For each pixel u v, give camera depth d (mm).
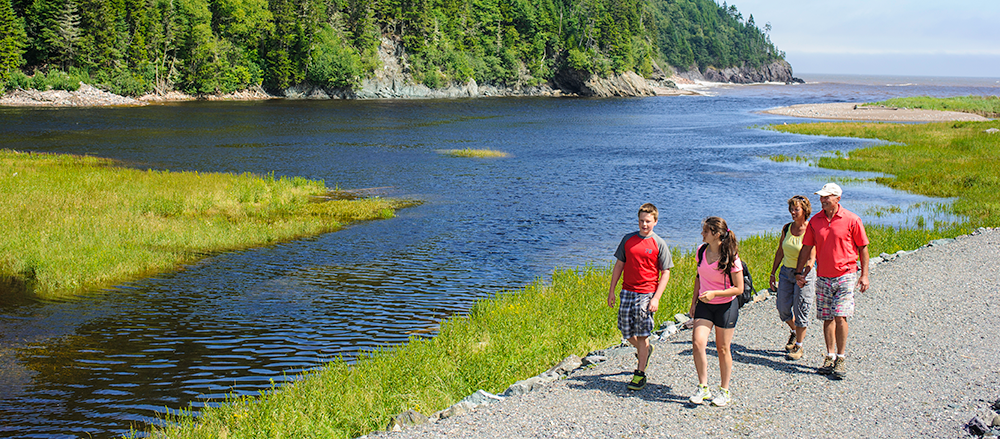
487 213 22562
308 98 108562
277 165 35000
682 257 15312
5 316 11383
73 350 9820
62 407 7910
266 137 49844
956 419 5402
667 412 5762
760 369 6844
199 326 10938
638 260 6234
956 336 7598
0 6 76625
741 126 67312
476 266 15383
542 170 34594
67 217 18453
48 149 40281
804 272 6941
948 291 9688
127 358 9516
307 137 50438
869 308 8984
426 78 121188
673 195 27062
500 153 41438
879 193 27141
